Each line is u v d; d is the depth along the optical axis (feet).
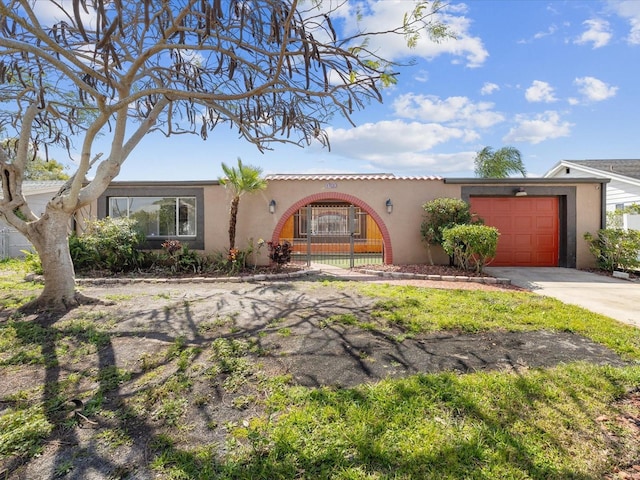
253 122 18.56
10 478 7.16
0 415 9.30
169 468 7.40
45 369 12.11
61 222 20.20
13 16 10.25
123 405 9.81
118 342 14.55
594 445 8.04
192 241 38.70
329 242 48.65
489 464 7.41
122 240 34.22
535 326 16.40
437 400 9.86
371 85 12.76
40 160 80.43
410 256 38.50
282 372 11.81
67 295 20.13
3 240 45.80
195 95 13.21
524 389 10.39
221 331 15.97
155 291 25.45
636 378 10.97
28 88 19.66
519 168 67.00
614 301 22.34
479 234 30.71
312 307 20.16
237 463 7.50
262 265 38.52
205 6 9.94
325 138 18.90
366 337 15.11
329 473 7.19
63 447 8.06
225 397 10.26
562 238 37.78
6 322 17.13
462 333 15.61
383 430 8.51
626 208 38.45
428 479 7.01
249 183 35.04
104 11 8.14
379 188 38.63
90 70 12.56
